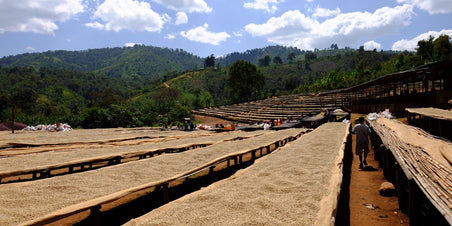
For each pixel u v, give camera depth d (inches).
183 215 131.2
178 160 266.5
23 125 799.7
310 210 133.8
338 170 203.6
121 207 220.2
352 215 192.5
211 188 172.9
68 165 250.5
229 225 119.6
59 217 133.3
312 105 1259.8
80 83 5310.0
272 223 120.8
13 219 129.0
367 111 948.6
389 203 211.6
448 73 636.1
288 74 5452.8
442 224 162.1
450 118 328.5
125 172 219.0
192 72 5679.1
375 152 380.2
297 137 498.0
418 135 319.6
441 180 148.1
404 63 1914.4
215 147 347.9
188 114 1407.5
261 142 397.1
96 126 1026.1
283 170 208.7
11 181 275.1
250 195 156.9
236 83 2534.5
